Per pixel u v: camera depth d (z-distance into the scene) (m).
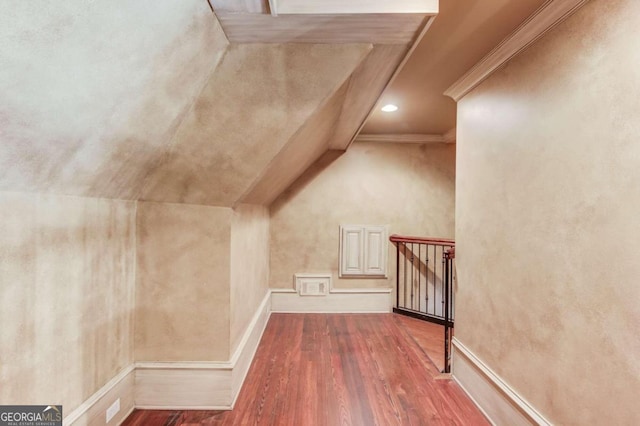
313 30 1.34
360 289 3.87
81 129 1.08
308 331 3.19
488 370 1.85
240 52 1.45
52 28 0.76
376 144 3.91
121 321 1.75
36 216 1.17
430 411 1.89
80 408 1.43
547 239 1.42
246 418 1.80
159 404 1.89
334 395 2.04
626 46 1.07
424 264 3.94
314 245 3.88
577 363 1.26
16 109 0.83
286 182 3.36
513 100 1.68
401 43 1.48
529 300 1.54
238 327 2.17
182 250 1.91
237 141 1.65
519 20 1.49
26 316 1.14
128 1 0.86
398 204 3.92
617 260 1.10
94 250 1.51
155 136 1.48
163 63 1.16
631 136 1.05
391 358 2.59
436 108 2.87
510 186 1.70
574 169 1.28
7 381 1.08
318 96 1.58
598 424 1.16
